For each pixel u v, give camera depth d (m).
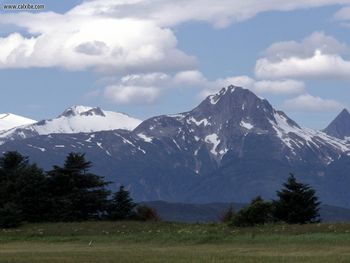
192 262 85.06
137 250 110.06
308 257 91.50
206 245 119.00
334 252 101.75
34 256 96.06
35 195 191.62
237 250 108.12
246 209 154.50
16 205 177.12
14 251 110.38
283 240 119.06
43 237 140.00
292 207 174.62
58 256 95.94
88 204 198.75
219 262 85.12
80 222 175.50
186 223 161.88
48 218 190.75
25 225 168.75
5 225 162.00
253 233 129.38
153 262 85.12
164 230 142.25
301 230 129.62
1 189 197.12
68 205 193.38
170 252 103.81
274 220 167.75
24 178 195.75
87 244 127.00
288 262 84.50
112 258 91.12
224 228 142.88
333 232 125.56
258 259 88.69
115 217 199.75
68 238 136.25
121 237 134.25
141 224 158.75
